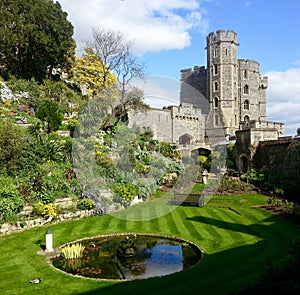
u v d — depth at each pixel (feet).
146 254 30.66
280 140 71.51
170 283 23.34
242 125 139.03
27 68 106.73
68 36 112.68
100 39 86.12
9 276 25.52
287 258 19.26
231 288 21.54
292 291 15.20
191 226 39.88
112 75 76.02
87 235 36.99
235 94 159.84
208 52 161.38
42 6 103.35
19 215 40.78
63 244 33.91
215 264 26.86
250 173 73.00
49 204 43.01
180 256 29.96
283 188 56.95
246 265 26.12
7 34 91.40
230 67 157.38
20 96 82.69
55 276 25.25
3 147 46.29
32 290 22.77
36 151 50.72
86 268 27.14
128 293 21.85
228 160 85.76
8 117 67.41
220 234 36.14
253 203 51.85
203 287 22.26
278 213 44.14
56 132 65.00
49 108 66.59
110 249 32.24
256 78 170.19
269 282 16.11
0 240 35.22
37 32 96.32
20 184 44.32
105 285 23.30
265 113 177.17
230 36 158.10
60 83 102.83
